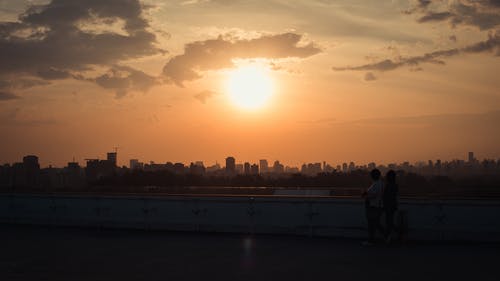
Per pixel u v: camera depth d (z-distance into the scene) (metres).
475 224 16.53
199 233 19.39
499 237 16.28
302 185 42.62
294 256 14.03
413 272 11.73
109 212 21.30
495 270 11.95
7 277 11.45
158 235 18.97
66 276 11.52
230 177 46.03
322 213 18.11
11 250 15.48
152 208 20.53
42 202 22.77
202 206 19.72
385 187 16.08
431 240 16.84
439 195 29.20
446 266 12.45
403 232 16.45
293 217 18.44
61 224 22.20
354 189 28.92
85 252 15.01
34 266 12.79
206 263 13.02
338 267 12.38
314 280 10.91
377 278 11.07
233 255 14.30
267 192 30.58
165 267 12.52
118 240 17.64
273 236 18.36
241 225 19.06
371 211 16.02
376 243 16.52
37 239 17.98
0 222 23.62
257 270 12.05
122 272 11.93
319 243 16.62
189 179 45.72
